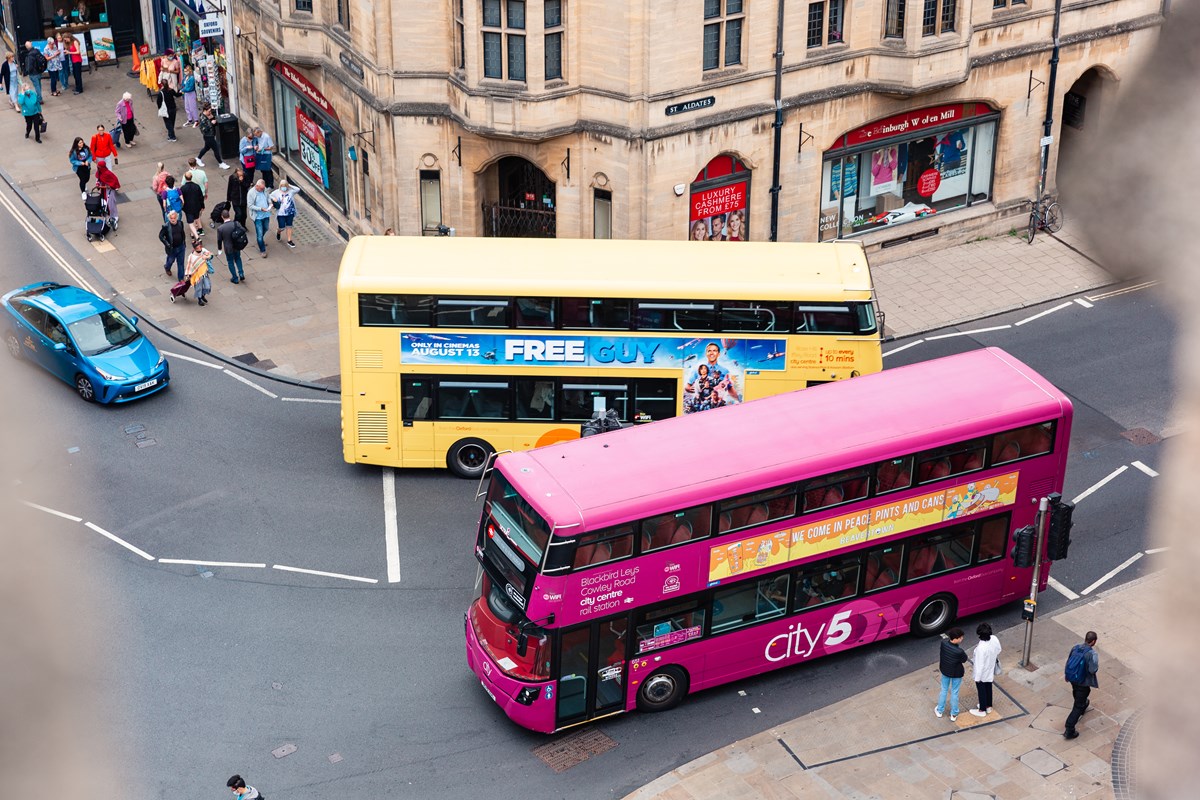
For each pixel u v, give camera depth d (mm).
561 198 33094
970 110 36312
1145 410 30453
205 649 23188
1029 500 23391
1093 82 37688
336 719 21656
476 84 31609
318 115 37594
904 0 32938
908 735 21359
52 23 46438
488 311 26188
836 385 23109
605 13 30219
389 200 34500
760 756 20875
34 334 31047
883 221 36625
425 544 26188
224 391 31219
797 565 21781
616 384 26906
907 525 22453
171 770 20391
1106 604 24531
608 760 20922
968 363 23781
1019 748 21000
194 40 44656
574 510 19672
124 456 28828
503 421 27391
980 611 24234
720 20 31094
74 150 38469
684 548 20609
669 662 21516
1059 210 36938
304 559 25703
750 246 27500
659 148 31578
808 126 33625
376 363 26766
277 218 36969
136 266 36344
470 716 21812
